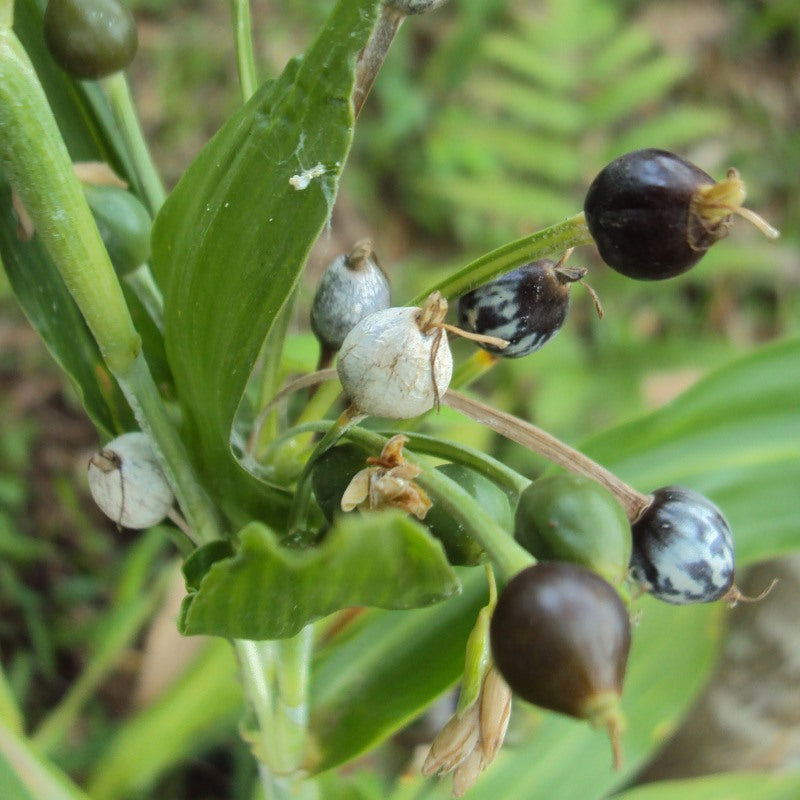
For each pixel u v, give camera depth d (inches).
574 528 3.5
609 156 13.3
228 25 14.5
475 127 13.6
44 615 10.1
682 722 8.3
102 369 4.9
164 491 4.4
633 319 13.1
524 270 4.2
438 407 3.7
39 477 10.9
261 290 3.9
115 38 4.6
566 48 13.3
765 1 17.0
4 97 3.7
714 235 3.6
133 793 7.6
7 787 4.9
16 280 4.6
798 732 7.9
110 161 5.1
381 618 5.6
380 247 13.7
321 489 3.9
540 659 3.2
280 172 3.7
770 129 16.1
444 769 3.9
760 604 7.7
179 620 3.7
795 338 6.2
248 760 8.7
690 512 4.0
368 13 3.5
